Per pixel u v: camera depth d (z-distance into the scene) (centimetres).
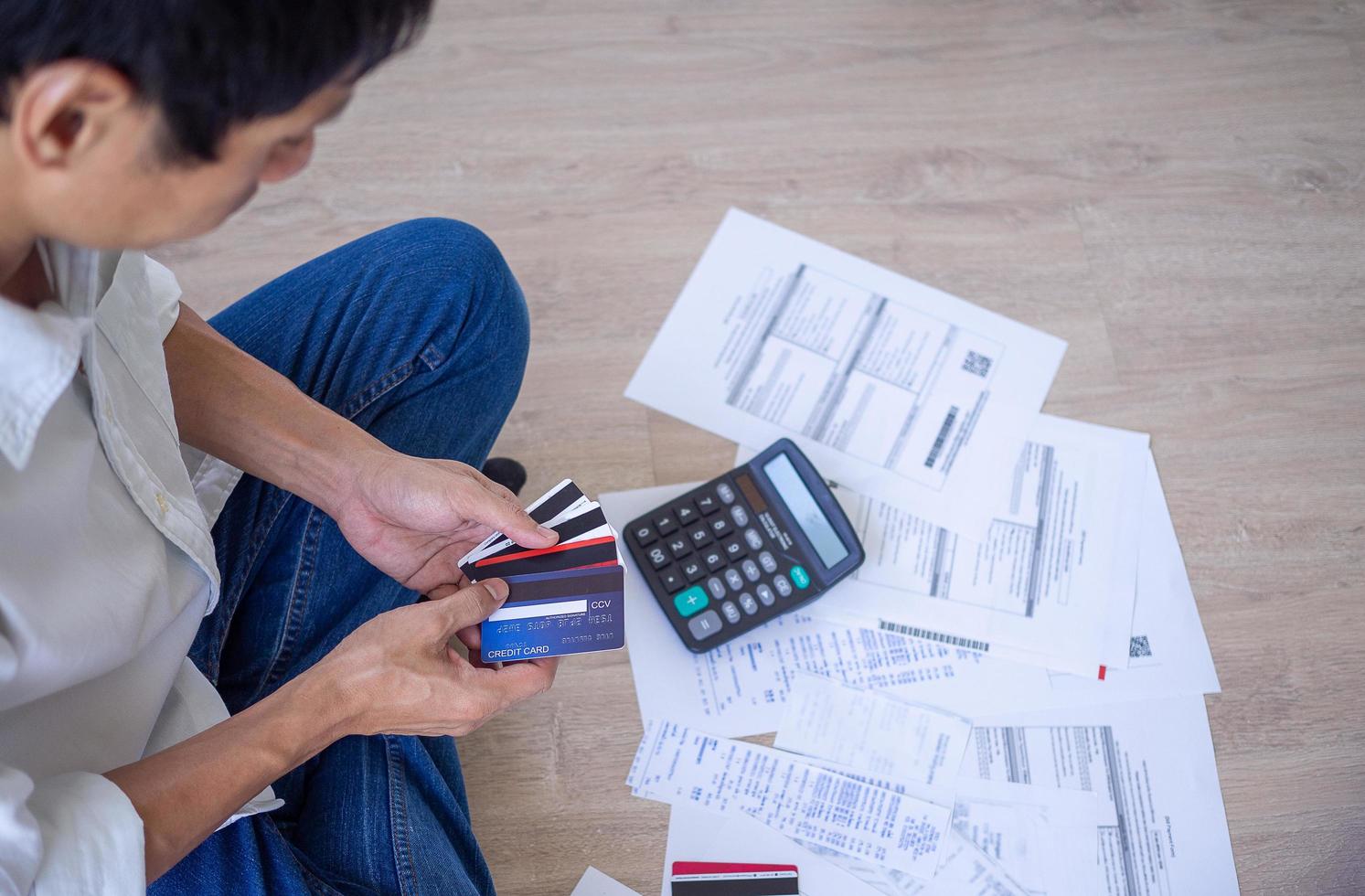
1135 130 124
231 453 71
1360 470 109
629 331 113
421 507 70
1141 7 128
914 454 108
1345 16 128
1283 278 117
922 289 116
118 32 33
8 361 42
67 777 48
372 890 70
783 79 125
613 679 100
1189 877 95
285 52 36
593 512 75
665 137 122
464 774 98
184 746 56
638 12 127
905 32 127
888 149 122
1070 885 94
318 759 75
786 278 116
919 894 94
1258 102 125
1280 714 100
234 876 65
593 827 96
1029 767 98
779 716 99
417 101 122
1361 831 97
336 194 119
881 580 104
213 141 38
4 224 43
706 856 95
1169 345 114
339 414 77
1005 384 112
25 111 35
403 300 80
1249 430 111
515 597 74
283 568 76
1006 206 120
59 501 50
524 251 117
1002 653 101
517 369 88
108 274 57
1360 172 122
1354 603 104
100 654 52
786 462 102
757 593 98
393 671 64
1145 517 107
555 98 123
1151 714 100
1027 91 125
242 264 116
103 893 46
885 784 97
